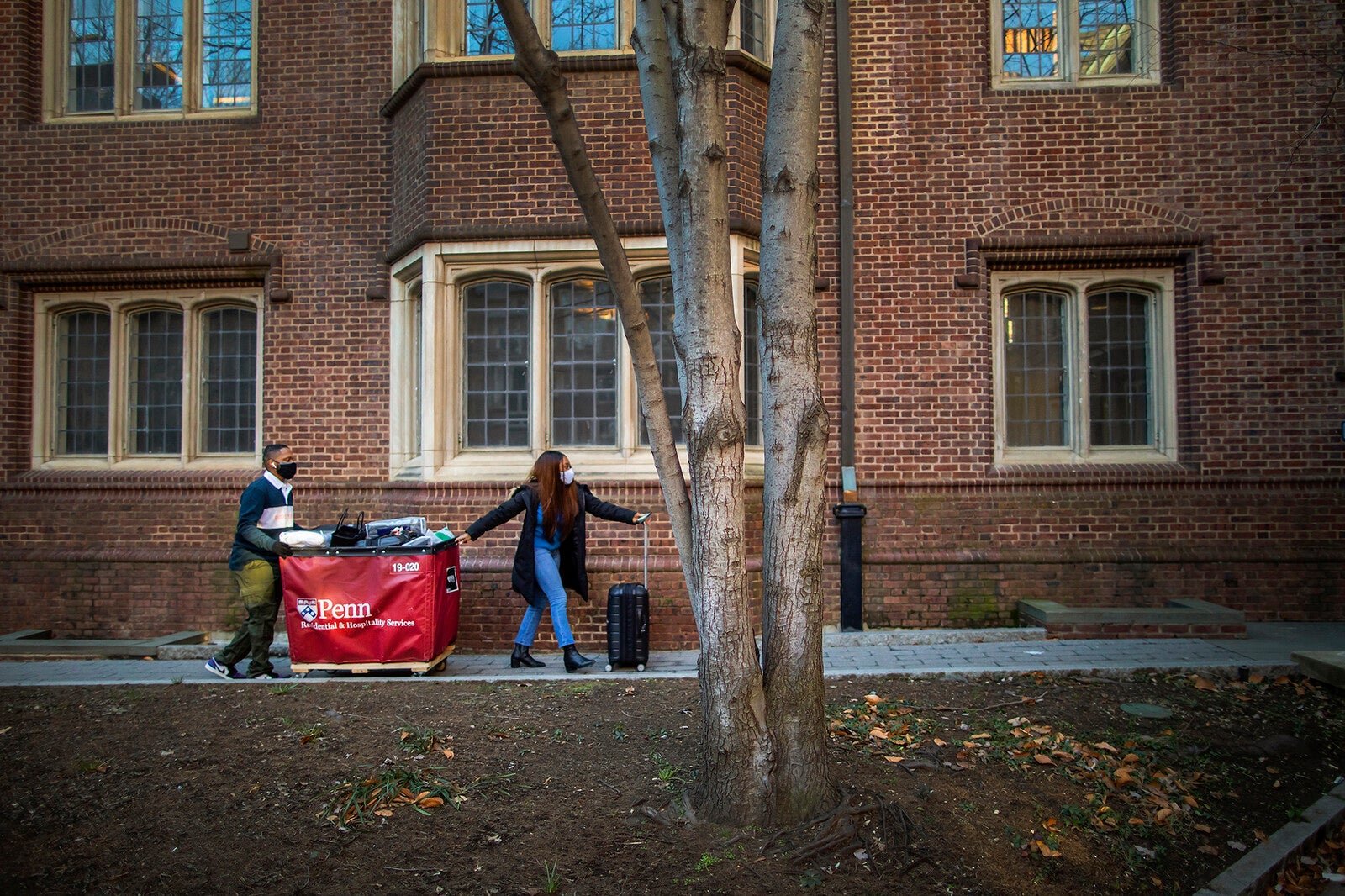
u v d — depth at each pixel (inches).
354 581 249.3
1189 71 327.6
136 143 347.9
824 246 327.0
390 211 336.5
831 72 330.3
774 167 143.7
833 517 318.3
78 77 358.9
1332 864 159.9
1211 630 285.9
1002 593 316.2
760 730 146.2
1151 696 224.1
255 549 255.4
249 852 142.8
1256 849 157.2
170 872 137.4
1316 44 324.8
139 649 309.9
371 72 340.5
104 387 356.2
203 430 352.5
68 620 333.4
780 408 145.7
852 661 264.1
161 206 345.7
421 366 321.7
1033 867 146.5
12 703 218.2
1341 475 318.7
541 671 263.6
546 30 317.1
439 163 311.6
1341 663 227.8
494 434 319.0
